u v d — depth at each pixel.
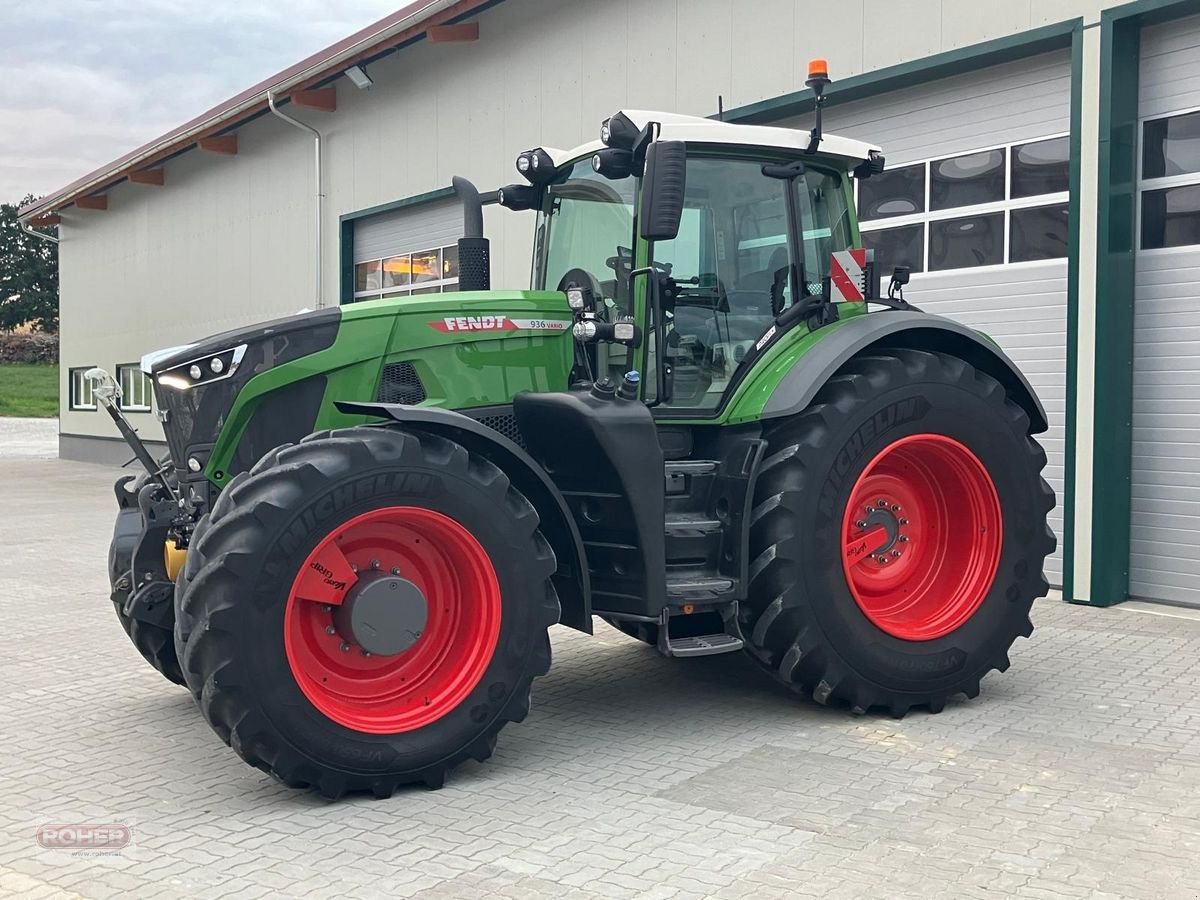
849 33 8.32
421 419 4.02
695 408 4.82
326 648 3.98
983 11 7.50
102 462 21.45
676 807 3.77
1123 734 4.52
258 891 3.17
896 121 8.42
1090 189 6.96
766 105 8.95
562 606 4.50
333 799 3.88
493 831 3.59
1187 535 6.99
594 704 5.09
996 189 7.80
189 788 4.06
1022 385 5.32
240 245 16.58
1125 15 6.77
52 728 4.83
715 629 5.00
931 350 5.28
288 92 14.08
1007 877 3.19
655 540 4.36
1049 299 7.50
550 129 11.15
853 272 5.07
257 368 4.36
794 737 4.55
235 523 3.74
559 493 4.30
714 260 4.91
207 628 3.65
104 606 7.65
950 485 5.12
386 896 3.12
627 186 4.75
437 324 4.59
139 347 19.89
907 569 5.14
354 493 3.86
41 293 73.81
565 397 4.39
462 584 4.18
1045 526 5.20
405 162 13.16
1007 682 5.34
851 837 3.49
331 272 14.59
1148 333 7.10
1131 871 3.23
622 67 10.29
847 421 4.70
